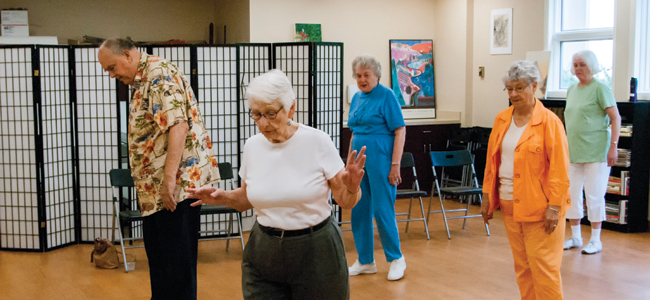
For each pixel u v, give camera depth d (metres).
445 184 8.08
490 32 7.75
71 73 5.50
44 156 5.35
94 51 5.46
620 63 6.17
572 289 4.27
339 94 6.14
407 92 8.45
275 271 2.29
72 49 5.46
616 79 6.23
